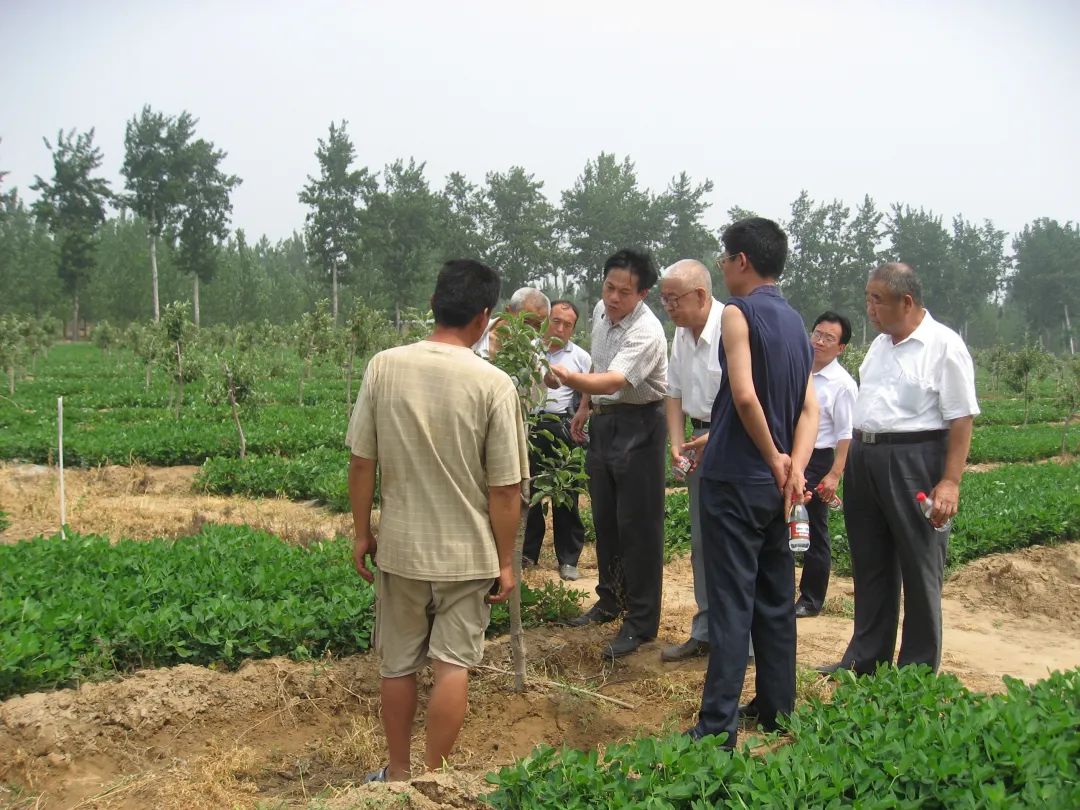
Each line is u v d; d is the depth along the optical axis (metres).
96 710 4.24
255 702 4.56
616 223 64.94
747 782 3.10
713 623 3.94
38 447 13.80
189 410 20.94
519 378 4.48
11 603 5.02
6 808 3.63
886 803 2.87
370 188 59.88
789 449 4.05
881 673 4.21
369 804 3.20
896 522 4.59
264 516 10.02
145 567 6.11
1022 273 79.06
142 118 55.81
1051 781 2.92
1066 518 9.40
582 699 4.69
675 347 5.27
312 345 24.12
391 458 3.59
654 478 5.41
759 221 4.05
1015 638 6.26
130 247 82.06
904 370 4.58
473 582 3.62
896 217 74.50
